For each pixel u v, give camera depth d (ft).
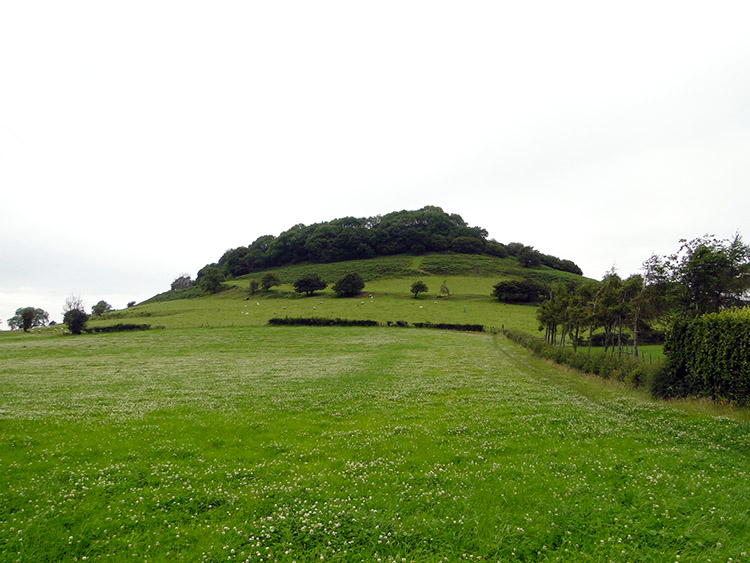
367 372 109.81
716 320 60.34
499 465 38.34
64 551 26.04
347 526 28.25
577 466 37.76
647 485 33.06
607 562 23.63
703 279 81.76
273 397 76.48
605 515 28.53
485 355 151.53
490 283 458.91
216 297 455.63
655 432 48.29
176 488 34.63
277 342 211.41
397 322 286.05
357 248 614.34
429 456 41.65
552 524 27.61
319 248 609.42
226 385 92.27
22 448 45.37
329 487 34.63
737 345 56.18
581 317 122.11
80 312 272.51
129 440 48.24
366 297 400.26
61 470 38.58
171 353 176.76
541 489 32.99
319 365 129.70
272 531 27.91
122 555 25.62
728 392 57.62
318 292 436.76
